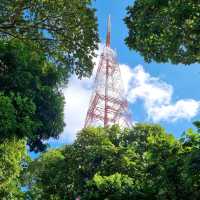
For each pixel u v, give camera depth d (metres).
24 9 19.50
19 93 20.72
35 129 21.39
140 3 17.09
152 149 16.31
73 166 42.00
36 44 20.48
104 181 19.75
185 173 14.37
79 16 19.83
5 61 21.22
